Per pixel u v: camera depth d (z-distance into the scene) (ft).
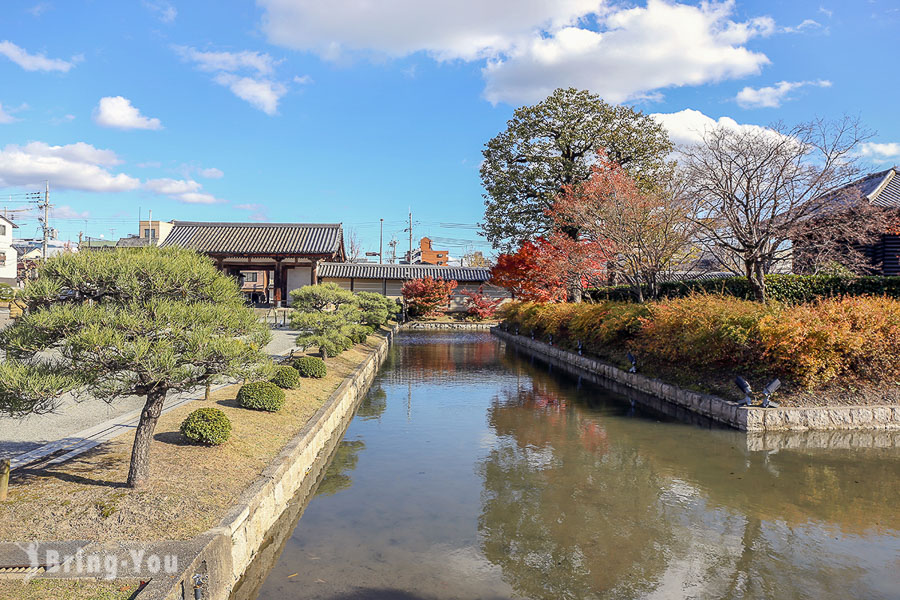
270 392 27.04
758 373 34.47
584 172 86.79
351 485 22.68
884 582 14.87
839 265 52.49
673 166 81.25
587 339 59.31
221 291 16.35
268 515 17.57
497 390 45.93
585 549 16.88
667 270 61.21
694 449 27.61
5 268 121.90
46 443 21.09
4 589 11.08
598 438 30.04
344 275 123.13
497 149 94.84
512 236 93.86
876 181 60.95
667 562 16.01
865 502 20.54
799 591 14.43
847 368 32.35
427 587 14.55
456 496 21.38
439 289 121.39
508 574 15.29
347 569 15.52
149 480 16.40
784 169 40.04
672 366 42.50
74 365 13.74
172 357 13.91
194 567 12.11
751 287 46.50
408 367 60.29
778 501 20.68
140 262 14.96
